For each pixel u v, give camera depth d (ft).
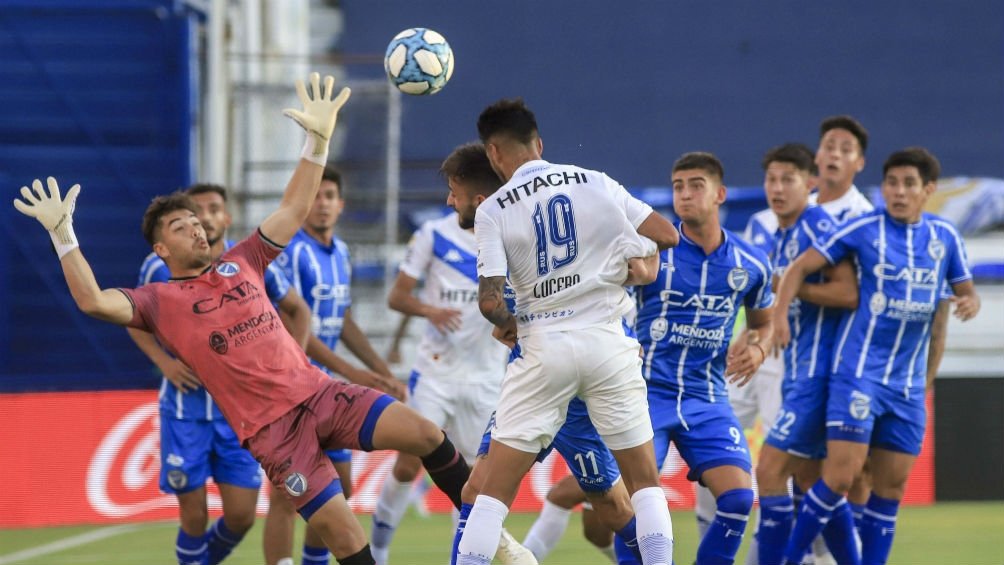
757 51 218.38
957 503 145.18
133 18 176.04
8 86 175.73
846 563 90.22
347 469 93.66
